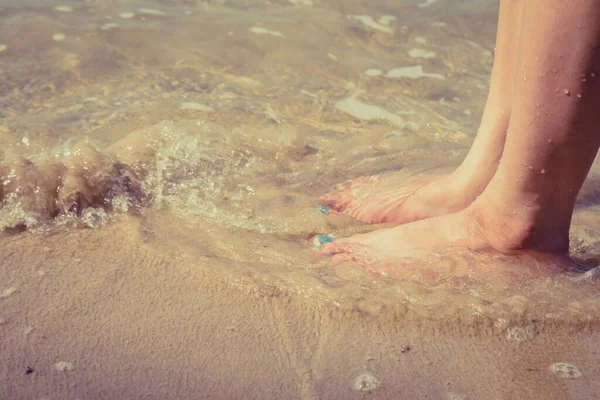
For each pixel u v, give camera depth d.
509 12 1.08
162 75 1.50
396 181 1.23
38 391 0.88
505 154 1.00
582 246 1.10
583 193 1.21
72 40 1.59
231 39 1.64
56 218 1.10
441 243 1.06
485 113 1.14
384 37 1.68
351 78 1.53
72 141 1.27
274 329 0.96
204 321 0.96
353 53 1.62
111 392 0.88
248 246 1.07
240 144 1.29
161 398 0.88
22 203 1.10
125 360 0.91
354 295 1.00
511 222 1.02
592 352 0.95
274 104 1.43
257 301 0.99
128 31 1.64
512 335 0.96
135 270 1.02
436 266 1.03
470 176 1.14
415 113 1.44
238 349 0.93
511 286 1.01
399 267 1.04
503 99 1.11
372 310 0.99
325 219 1.15
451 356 0.94
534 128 0.96
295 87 1.49
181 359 0.92
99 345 0.93
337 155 1.30
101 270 1.02
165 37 1.63
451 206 1.16
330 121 1.40
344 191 1.21
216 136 1.29
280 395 0.89
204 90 1.46
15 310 0.96
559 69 0.93
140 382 0.89
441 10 1.80
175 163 1.22
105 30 1.63
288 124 1.37
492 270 1.02
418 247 1.06
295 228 1.13
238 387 0.89
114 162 1.17
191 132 1.29
